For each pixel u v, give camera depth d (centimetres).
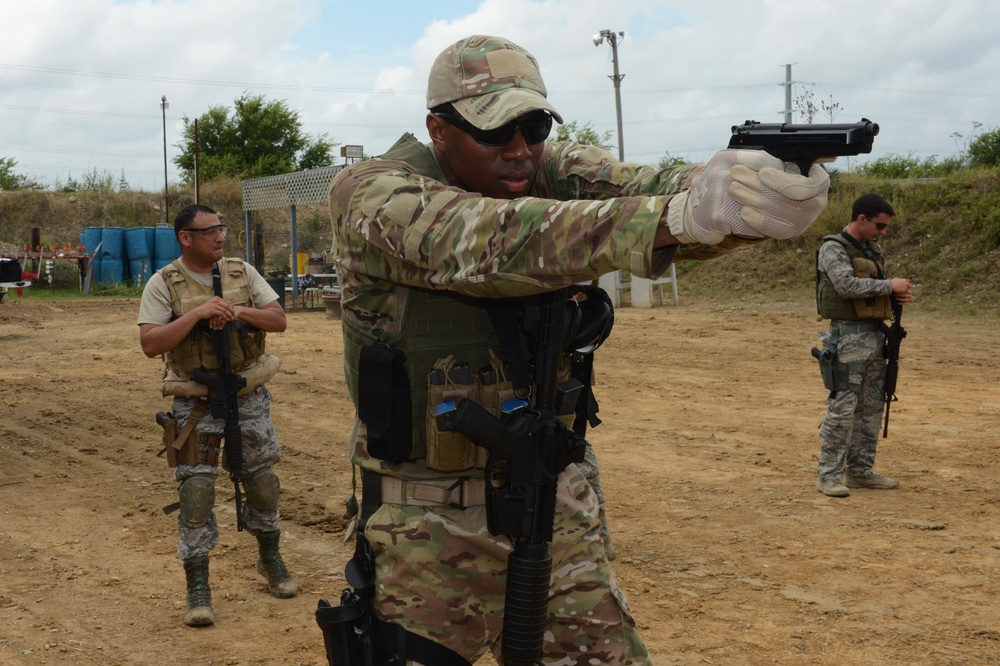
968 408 908
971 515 573
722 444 775
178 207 3669
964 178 2056
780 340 1427
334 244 203
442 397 195
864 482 639
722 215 134
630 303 2050
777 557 500
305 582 482
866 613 423
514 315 198
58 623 425
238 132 5303
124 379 1166
